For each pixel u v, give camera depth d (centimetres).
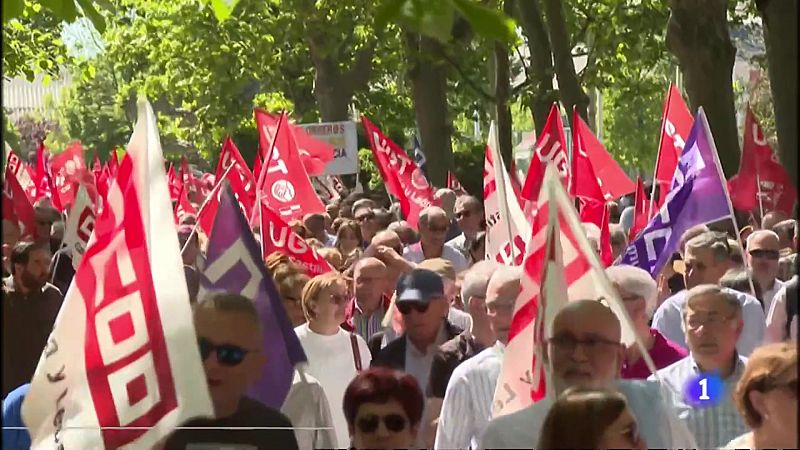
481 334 876
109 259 708
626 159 6081
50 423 702
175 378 695
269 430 691
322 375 938
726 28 2405
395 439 662
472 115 5903
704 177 1246
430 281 901
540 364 663
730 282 1059
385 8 641
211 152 6134
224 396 692
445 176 3966
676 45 2405
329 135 3531
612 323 634
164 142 7069
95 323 705
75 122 8844
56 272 1396
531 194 1612
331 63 4772
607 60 4069
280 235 1301
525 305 705
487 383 788
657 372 703
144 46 5328
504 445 639
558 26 3281
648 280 827
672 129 1609
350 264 1565
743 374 630
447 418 795
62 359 707
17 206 1656
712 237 1077
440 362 869
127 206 713
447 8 641
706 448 737
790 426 612
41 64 3300
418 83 3956
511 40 639
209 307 695
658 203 1638
